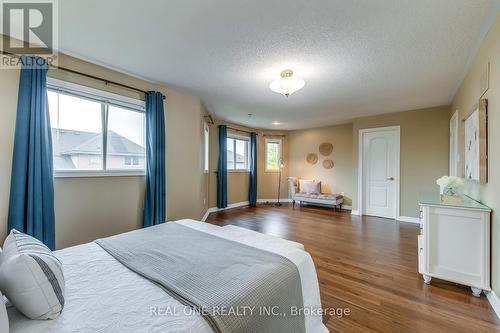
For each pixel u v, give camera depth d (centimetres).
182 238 171
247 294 98
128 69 264
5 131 194
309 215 503
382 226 412
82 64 241
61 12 167
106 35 197
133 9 164
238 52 225
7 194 195
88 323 81
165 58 238
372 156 500
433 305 179
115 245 155
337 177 601
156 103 299
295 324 117
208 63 249
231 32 192
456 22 176
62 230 229
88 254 142
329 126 617
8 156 195
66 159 236
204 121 450
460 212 201
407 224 427
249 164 644
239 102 398
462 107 295
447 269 205
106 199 261
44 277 87
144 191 297
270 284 109
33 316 84
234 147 617
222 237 175
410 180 448
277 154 689
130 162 288
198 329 79
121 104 275
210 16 171
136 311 87
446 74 275
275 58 236
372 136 500
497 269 175
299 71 266
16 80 199
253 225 418
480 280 191
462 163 292
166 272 117
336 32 190
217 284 104
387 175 481
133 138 291
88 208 247
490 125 190
